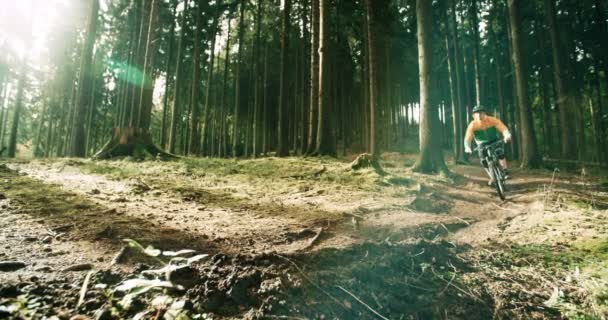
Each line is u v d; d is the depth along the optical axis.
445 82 29.66
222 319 2.04
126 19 26.72
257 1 24.17
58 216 3.58
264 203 5.39
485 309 2.42
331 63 27.11
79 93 13.69
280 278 2.52
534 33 24.44
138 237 3.09
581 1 21.33
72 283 2.14
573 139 16.77
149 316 1.92
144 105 11.23
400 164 11.76
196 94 20.72
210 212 4.51
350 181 7.76
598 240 3.54
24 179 5.58
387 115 25.70
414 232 4.02
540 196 6.32
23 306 1.81
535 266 3.12
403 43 24.14
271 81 33.03
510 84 26.53
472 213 5.39
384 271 2.85
